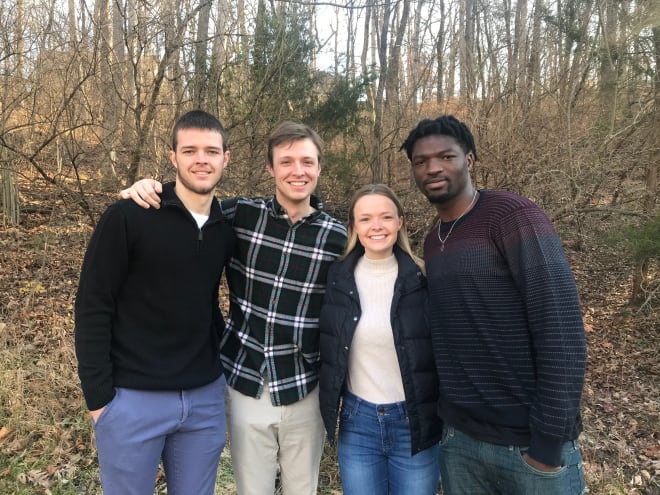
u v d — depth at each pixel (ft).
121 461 6.89
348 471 7.54
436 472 7.55
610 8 22.27
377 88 27.76
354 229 7.62
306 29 24.40
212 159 7.13
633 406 15.20
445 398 6.64
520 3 33.65
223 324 8.43
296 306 7.85
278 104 23.44
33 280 21.39
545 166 21.17
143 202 6.83
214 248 7.40
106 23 19.61
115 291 6.82
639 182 22.99
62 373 13.89
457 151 6.59
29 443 11.44
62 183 21.45
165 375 6.97
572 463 5.93
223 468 11.23
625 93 22.41
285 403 7.77
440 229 6.87
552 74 25.77
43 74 20.47
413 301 7.25
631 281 25.27
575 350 5.53
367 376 7.42
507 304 6.02
